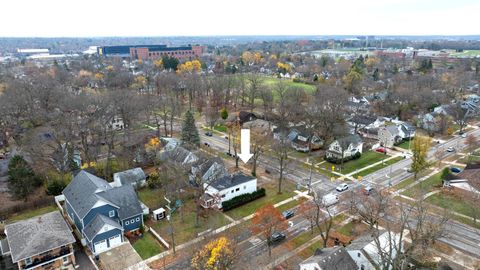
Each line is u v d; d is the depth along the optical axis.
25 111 89.81
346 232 47.12
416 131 94.69
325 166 72.19
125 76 145.75
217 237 43.09
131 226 47.69
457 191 57.62
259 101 129.25
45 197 56.81
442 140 87.75
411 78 144.12
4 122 84.44
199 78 132.62
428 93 112.81
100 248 43.84
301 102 106.56
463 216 51.12
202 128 98.88
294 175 67.38
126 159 69.62
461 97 128.38
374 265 36.62
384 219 49.22
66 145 65.81
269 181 64.56
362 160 75.38
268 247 42.91
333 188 61.38
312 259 37.50
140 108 85.81
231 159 75.25
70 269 40.91
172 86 125.38
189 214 53.06
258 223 43.44
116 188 49.25
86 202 46.19
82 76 158.62
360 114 103.19
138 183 60.66
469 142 82.06
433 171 68.25
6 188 60.31
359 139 79.06
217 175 57.28
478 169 61.28
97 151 71.06
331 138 82.44
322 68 190.62
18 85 101.25
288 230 48.12
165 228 49.16
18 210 54.03
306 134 83.44
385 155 78.50
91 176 53.06
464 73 159.88
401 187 61.25
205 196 54.50
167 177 58.34
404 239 44.12
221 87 120.88
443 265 39.00
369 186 61.62
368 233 43.56
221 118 106.44
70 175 62.12
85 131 71.44
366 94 139.62
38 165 66.75
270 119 99.81
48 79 126.06
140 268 40.59
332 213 52.22
